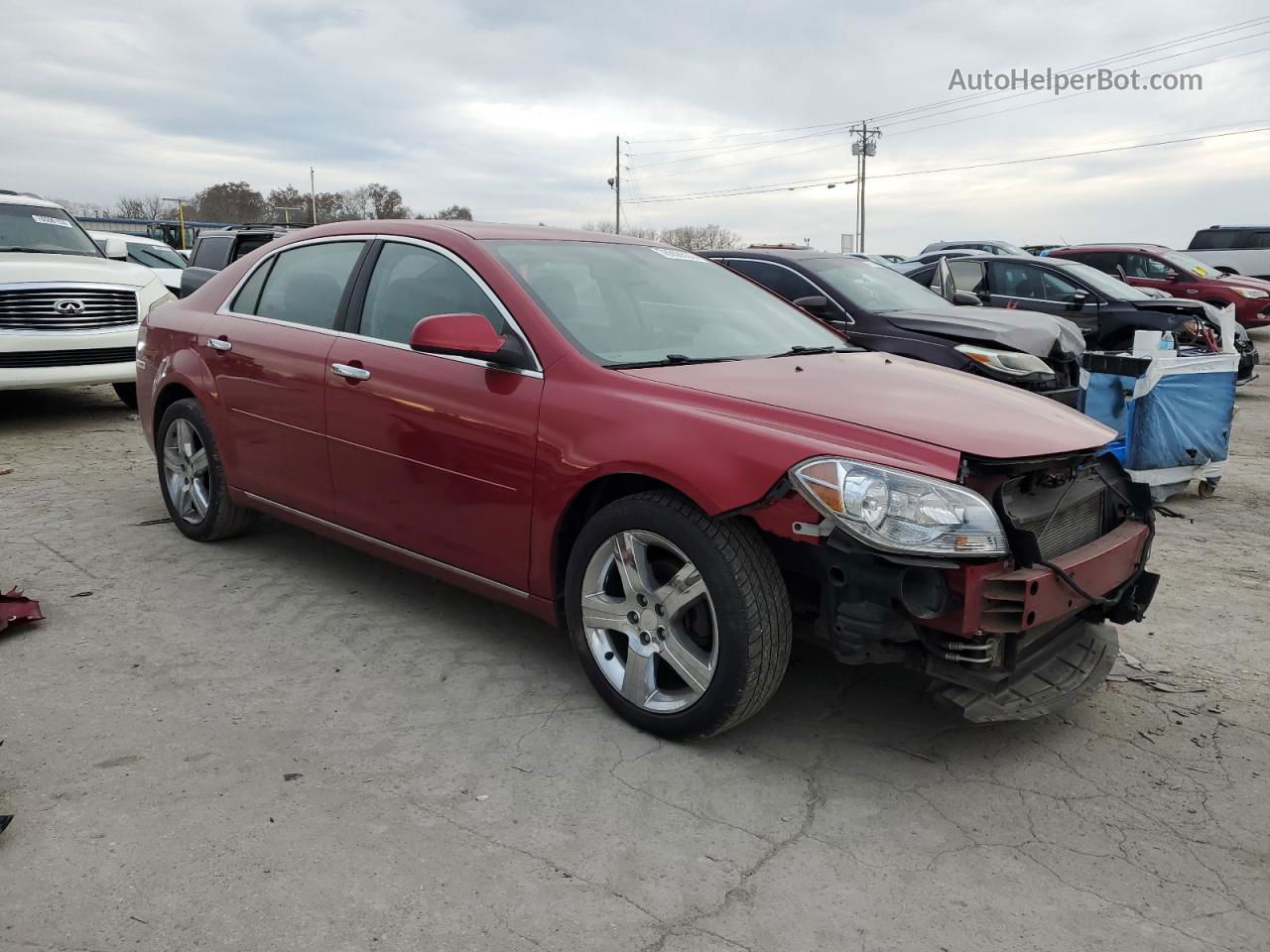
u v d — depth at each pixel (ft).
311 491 13.98
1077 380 24.18
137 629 13.00
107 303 27.48
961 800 9.55
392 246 13.46
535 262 12.60
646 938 7.49
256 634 12.99
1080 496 10.19
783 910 7.87
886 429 9.55
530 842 8.64
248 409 14.74
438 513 12.14
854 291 25.35
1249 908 8.05
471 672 12.03
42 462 22.66
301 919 7.54
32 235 30.42
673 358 11.69
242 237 35.32
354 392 12.92
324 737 10.36
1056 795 9.69
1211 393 21.84
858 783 9.79
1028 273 36.65
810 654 12.91
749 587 9.51
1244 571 17.06
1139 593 10.93
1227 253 78.69
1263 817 9.39
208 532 16.20
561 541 11.12
